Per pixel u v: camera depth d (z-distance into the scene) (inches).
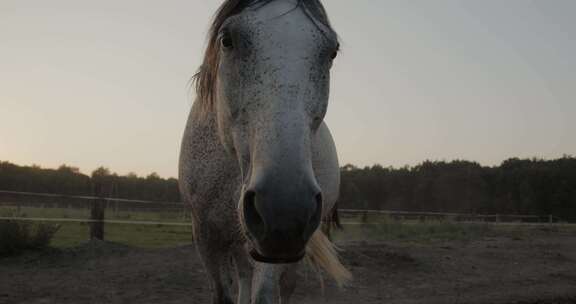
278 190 57.1
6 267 250.2
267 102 63.5
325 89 71.4
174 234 531.2
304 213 56.7
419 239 441.4
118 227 585.3
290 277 119.2
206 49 83.0
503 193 1427.2
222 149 94.5
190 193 106.0
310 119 65.9
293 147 59.6
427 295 214.5
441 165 1478.8
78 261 263.9
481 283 243.9
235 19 69.3
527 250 366.6
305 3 71.2
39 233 292.7
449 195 1358.3
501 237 489.4
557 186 1423.5
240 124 69.6
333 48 70.8
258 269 89.6
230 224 100.0
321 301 200.5
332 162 119.5
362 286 228.1
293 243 56.9
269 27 66.9
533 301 206.2
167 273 234.5
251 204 60.9
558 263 318.7
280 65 64.6
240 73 68.6
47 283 215.2
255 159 61.7
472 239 452.1
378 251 300.8
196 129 103.0
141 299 194.2
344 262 271.4
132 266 250.4
